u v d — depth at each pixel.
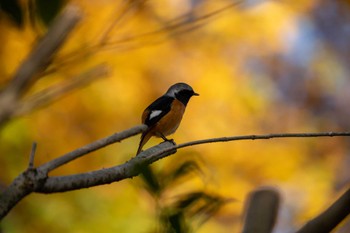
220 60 16.59
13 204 2.58
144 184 2.76
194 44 16.12
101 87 13.93
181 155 2.85
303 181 16.33
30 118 11.66
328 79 18.97
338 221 2.53
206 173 2.88
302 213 15.75
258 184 15.84
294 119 18.03
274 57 17.59
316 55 19.05
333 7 18.98
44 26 2.72
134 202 10.28
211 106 16.30
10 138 10.90
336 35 19.25
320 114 18.67
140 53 14.72
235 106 16.55
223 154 15.84
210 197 2.79
